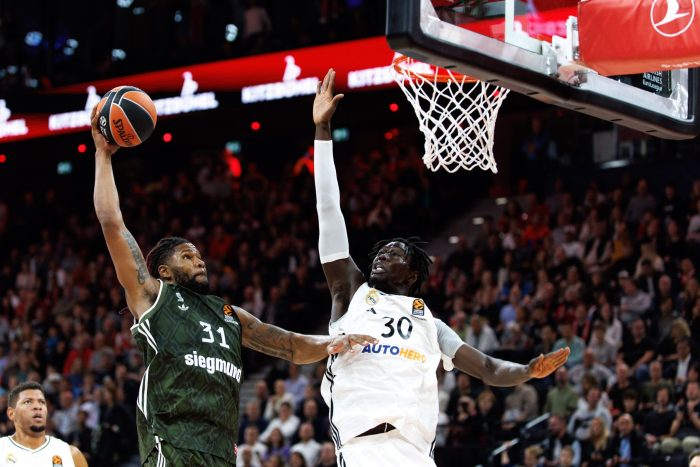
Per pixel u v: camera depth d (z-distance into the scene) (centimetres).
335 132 2255
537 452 1148
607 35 575
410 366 525
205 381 479
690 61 559
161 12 2230
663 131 647
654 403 1188
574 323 1377
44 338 1912
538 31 578
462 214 1964
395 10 510
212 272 1898
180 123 2080
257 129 2033
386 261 550
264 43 1962
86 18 2314
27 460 737
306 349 521
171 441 466
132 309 490
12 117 2202
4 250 2283
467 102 636
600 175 1803
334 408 527
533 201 1717
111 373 1688
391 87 1822
